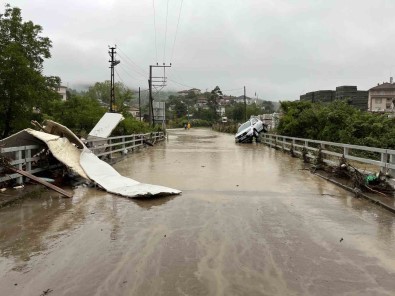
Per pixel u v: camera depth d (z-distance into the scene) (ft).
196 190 31.55
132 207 25.29
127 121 99.40
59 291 12.84
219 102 400.47
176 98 470.80
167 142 116.88
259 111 316.19
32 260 15.62
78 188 31.91
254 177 39.24
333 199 28.32
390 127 72.49
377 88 179.73
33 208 24.79
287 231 19.92
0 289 13.03
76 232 19.53
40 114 75.56
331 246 17.57
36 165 33.17
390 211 24.17
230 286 13.25
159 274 14.21
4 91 65.51
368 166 49.52
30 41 73.00
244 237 18.79
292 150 64.39
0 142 30.07
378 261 15.76
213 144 105.70
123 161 56.18
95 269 14.67
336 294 12.75
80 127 115.85
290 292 12.85
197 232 19.56
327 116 77.77
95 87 278.87
